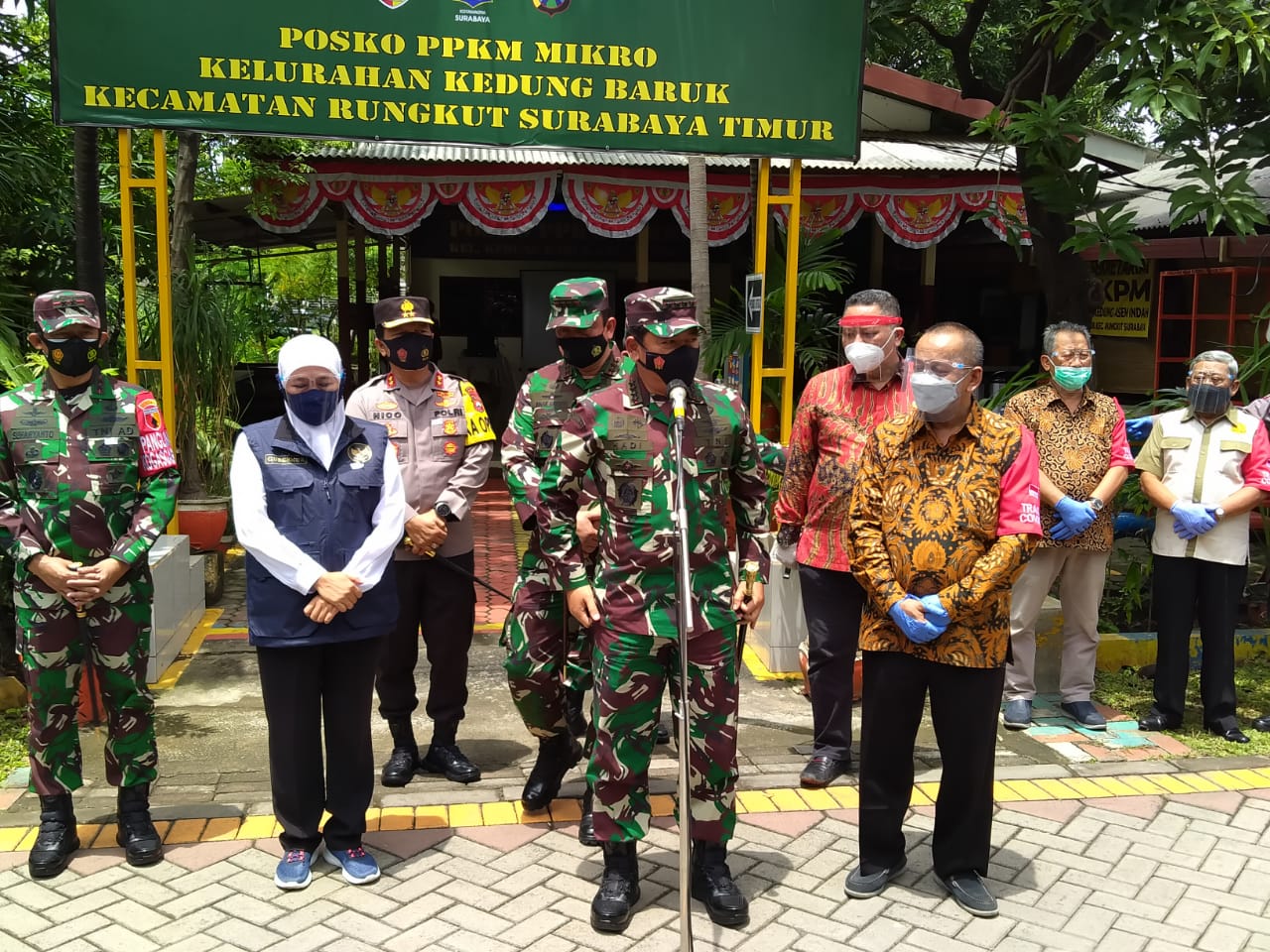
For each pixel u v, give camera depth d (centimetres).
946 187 954
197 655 577
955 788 332
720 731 321
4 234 732
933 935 319
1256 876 356
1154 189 705
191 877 346
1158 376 906
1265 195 732
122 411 355
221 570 707
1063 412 484
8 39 736
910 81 1066
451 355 1350
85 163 572
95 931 315
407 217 908
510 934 316
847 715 428
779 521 448
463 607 414
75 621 348
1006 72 1514
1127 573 595
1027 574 484
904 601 321
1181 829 389
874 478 337
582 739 453
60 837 351
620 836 324
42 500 343
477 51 548
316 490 334
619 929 317
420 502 405
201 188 1281
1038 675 538
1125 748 466
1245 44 533
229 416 816
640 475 312
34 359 541
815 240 801
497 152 916
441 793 409
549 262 1334
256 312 1334
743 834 382
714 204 941
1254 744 472
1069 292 721
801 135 586
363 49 539
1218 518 465
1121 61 570
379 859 360
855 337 410
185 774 426
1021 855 369
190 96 530
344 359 1148
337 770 346
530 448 387
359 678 342
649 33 562
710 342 770
